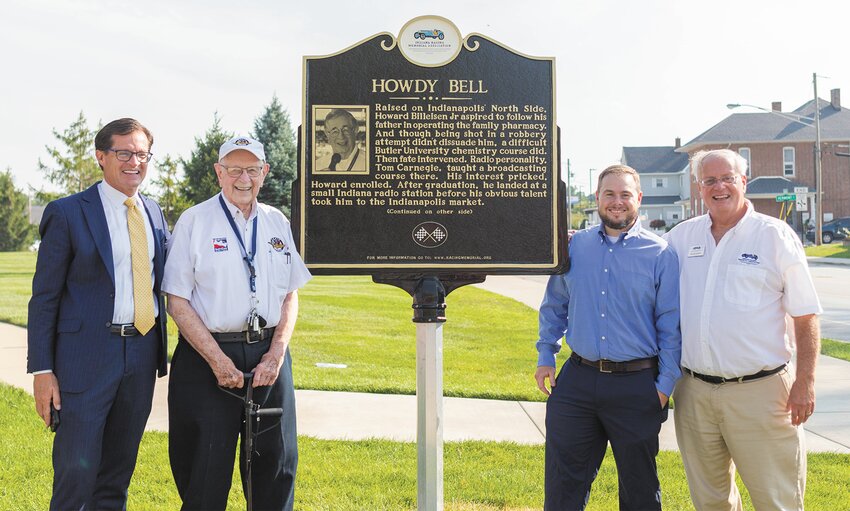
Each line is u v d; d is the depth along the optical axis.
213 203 3.77
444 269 4.09
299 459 5.29
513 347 10.30
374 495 4.64
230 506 4.55
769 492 3.70
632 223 3.88
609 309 3.80
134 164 3.60
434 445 4.00
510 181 4.12
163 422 6.29
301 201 4.08
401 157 4.11
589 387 3.83
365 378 7.94
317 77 4.08
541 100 4.14
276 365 3.69
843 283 19.72
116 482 3.67
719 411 3.78
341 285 20.86
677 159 70.62
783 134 54.41
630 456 3.76
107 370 3.52
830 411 6.70
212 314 3.63
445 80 4.11
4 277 21.77
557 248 4.08
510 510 4.46
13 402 6.74
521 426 6.24
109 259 3.55
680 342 3.83
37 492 4.61
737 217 3.82
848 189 53.75
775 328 3.70
